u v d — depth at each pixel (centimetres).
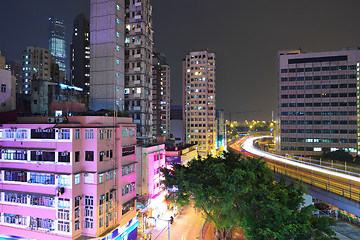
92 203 3300
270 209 2678
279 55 12044
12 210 3503
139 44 6888
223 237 3691
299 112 11644
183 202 3238
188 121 13212
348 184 5122
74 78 12712
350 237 3881
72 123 3438
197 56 13150
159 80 11388
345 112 11125
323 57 11425
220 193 2927
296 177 5809
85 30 12838
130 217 4044
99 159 3394
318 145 11381
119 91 6781
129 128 4203
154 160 5200
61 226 3222
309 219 2748
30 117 3812
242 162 3478
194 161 3719
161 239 4200
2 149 3622
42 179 3375
